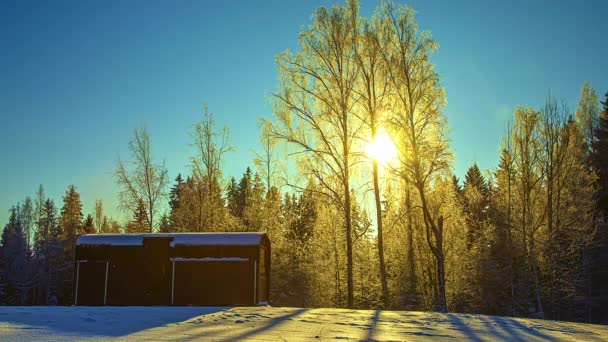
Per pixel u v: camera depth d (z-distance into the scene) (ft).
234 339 32.83
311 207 137.90
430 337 37.14
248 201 141.08
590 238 129.29
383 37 91.61
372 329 40.40
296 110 91.35
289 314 50.67
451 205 107.34
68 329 35.17
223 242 80.12
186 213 137.39
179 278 79.92
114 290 80.74
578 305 145.07
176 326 38.70
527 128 134.21
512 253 138.62
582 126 172.35
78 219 239.91
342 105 90.33
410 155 90.48
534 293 136.56
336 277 135.95
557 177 134.31
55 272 201.77
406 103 91.25
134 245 81.56
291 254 134.41
